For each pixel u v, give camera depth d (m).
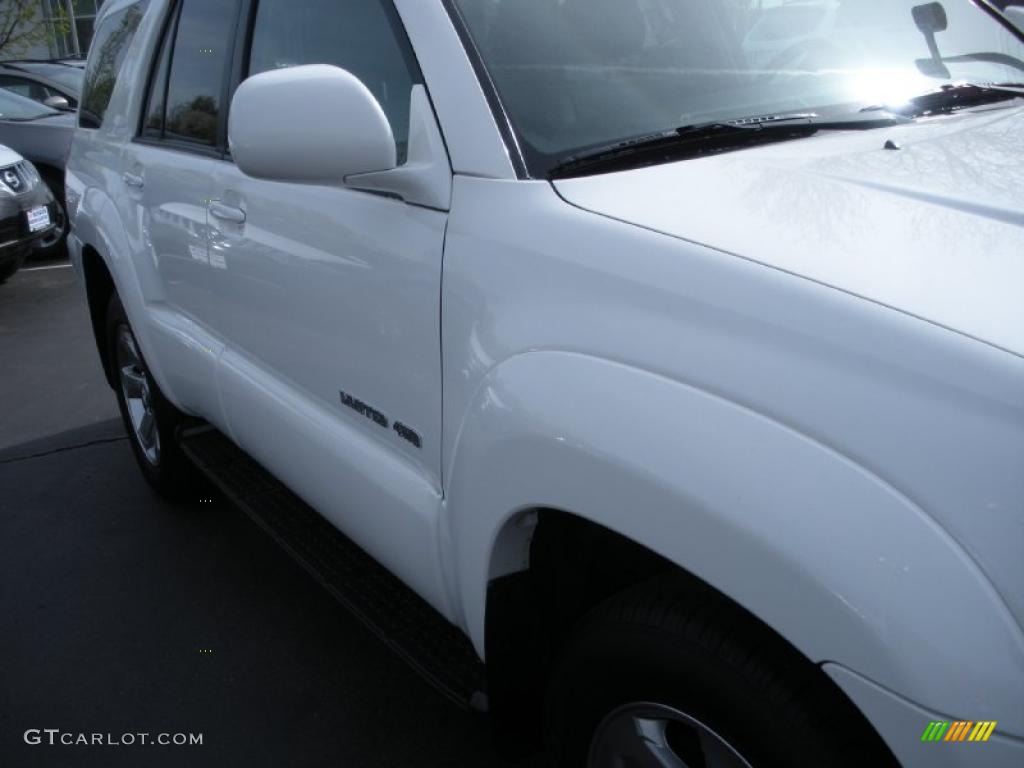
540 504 1.53
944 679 1.08
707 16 2.12
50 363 5.97
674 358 1.36
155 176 3.05
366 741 2.48
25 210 7.51
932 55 2.38
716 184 1.61
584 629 1.58
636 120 1.86
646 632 1.45
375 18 2.04
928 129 1.96
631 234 1.49
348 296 2.05
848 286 1.28
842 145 1.84
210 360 2.79
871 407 1.18
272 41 2.50
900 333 1.20
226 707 2.65
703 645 1.37
